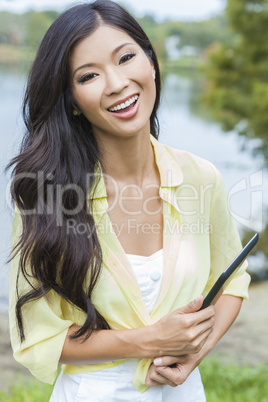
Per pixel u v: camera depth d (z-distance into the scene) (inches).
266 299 240.7
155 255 66.4
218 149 571.5
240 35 493.0
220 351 182.9
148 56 66.3
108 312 63.7
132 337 61.5
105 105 61.9
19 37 841.5
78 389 64.5
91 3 62.4
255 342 191.9
